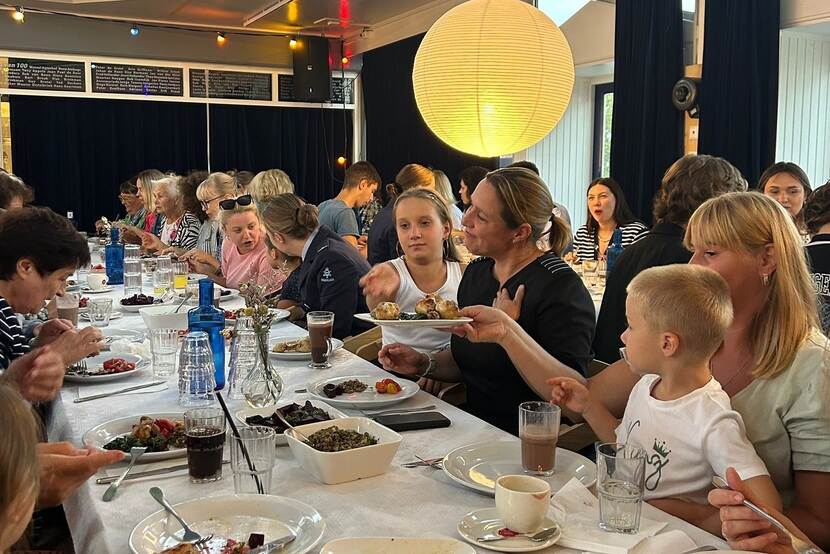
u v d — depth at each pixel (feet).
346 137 30.89
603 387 6.14
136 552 3.69
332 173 30.76
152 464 5.03
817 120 16.31
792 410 4.73
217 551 3.72
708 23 16.11
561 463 5.07
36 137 26.22
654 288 4.82
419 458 5.15
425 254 8.79
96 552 3.94
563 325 6.84
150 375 7.37
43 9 25.18
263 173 16.63
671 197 9.01
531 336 6.97
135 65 27.27
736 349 5.13
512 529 3.96
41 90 26.08
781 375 4.82
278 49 29.32
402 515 4.26
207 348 6.61
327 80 29.45
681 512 4.62
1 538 2.84
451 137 11.29
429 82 11.03
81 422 5.92
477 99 10.69
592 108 22.89
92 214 27.30
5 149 25.96
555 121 11.27
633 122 18.35
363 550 3.71
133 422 5.64
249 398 6.14
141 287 12.89
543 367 6.15
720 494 3.91
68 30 26.22
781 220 4.91
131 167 27.63
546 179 22.74
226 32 28.37
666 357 4.81
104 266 15.64
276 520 4.10
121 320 10.30
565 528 4.04
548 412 4.81
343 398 6.34
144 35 27.27
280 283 12.50
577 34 20.75
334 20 27.04
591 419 5.57
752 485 4.35
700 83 16.55
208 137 28.68
